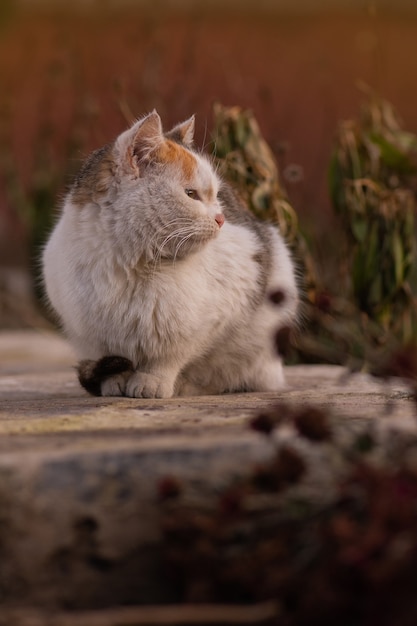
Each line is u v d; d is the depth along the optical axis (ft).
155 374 16.38
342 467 10.74
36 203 34.17
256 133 22.86
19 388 17.80
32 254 34.09
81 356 17.72
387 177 24.06
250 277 17.28
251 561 10.18
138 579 10.71
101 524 10.63
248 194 22.27
